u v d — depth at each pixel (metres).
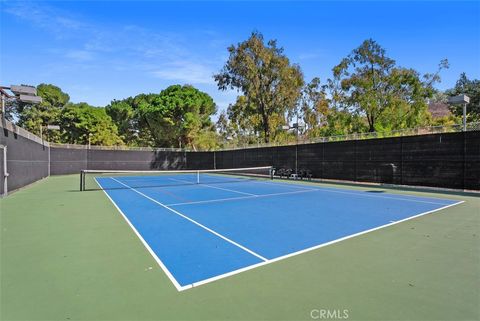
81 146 32.56
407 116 30.48
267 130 39.09
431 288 3.84
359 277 4.21
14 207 10.39
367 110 31.69
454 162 14.88
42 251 5.43
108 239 6.24
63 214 9.06
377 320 3.08
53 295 3.69
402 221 7.93
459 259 4.94
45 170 26.86
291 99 38.06
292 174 25.05
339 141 21.59
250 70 36.34
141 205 10.80
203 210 9.72
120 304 3.45
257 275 4.30
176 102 41.91
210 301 3.52
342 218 8.37
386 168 18.22
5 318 3.15
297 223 7.73
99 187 18.02
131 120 55.75
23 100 13.39
